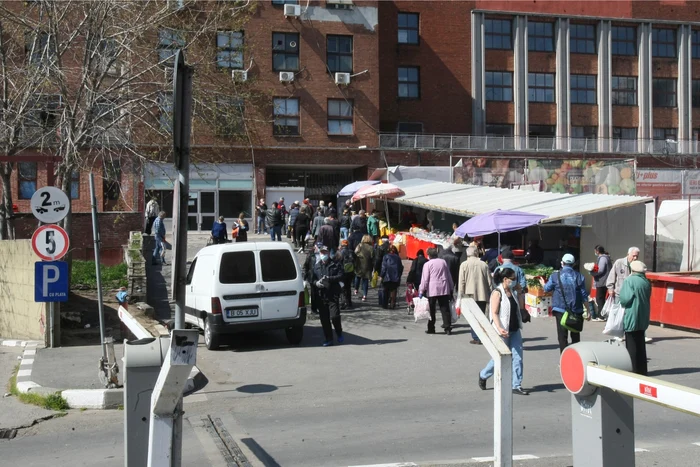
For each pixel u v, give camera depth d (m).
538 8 47.78
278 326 13.87
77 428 8.57
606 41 49.00
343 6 40.44
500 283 9.93
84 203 31.84
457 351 13.47
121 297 15.34
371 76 40.94
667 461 6.60
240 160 39.03
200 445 7.38
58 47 16.66
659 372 11.51
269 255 13.98
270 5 39.12
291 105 39.81
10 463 7.11
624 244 22.30
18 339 15.71
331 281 14.23
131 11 16.94
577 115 48.88
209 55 18.39
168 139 17.33
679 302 16.42
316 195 42.69
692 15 50.47
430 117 46.53
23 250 15.47
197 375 11.05
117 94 16.92
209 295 13.73
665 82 50.53
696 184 43.00
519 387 9.87
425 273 15.63
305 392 10.31
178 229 4.66
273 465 6.62
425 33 46.66
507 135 47.62
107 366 10.01
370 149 40.97
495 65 47.66
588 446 4.01
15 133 16.98
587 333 15.91
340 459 6.80
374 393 10.17
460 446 7.23
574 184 33.88
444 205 26.06
